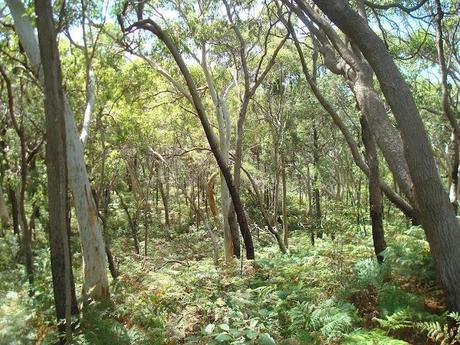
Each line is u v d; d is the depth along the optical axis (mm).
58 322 5938
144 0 9938
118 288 8297
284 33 15688
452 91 17750
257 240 20266
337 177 24125
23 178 9812
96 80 13055
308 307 5973
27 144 11898
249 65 18734
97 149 14812
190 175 25438
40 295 7605
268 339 5254
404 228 11414
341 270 7328
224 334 5336
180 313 6688
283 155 20000
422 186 5344
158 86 18297
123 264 14055
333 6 5719
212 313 6578
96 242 7703
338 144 22969
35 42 7531
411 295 6117
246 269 8820
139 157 24688
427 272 6672
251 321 5703
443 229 5297
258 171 22953
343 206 12352
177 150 22500
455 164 8367
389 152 6230
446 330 5016
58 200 5699
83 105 11836
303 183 30125
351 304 6121
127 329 6430
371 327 5961
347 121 20531
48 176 5684
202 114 10219
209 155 22125
